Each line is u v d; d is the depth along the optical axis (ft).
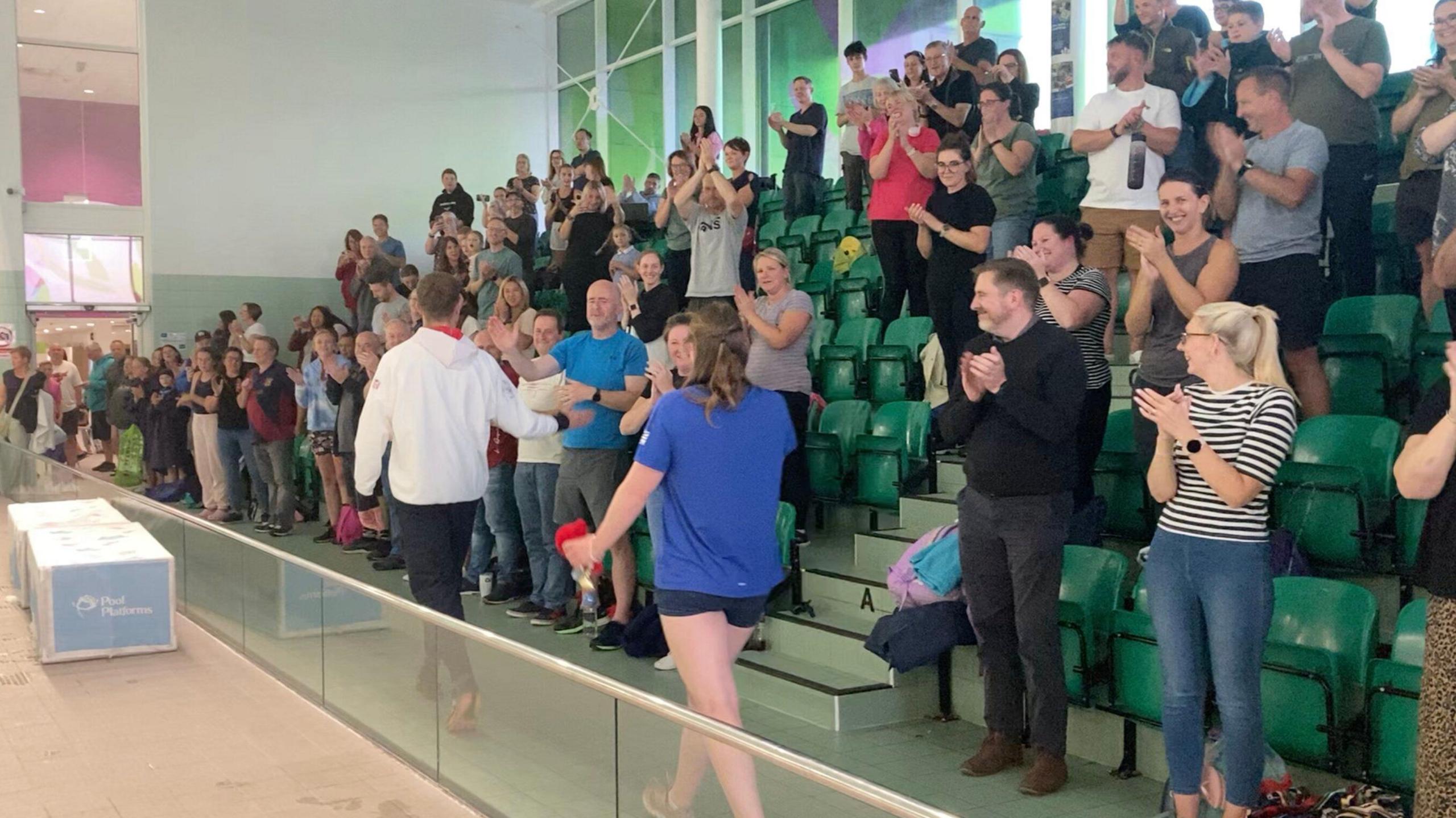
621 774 9.19
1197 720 10.48
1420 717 7.79
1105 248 18.33
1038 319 12.68
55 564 16.90
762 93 46.78
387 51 55.52
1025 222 21.17
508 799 10.77
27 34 49.32
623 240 28.32
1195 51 20.30
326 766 12.76
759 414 10.31
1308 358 15.89
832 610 17.92
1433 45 23.72
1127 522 16.34
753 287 26.71
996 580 12.98
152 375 43.39
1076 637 13.61
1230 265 13.82
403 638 12.78
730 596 10.17
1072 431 12.37
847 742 14.60
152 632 17.56
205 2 51.57
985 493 12.78
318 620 14.84
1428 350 15.57
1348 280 18.11
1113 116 18.19
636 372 19.88
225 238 52.26
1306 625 11.88
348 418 30.01
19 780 12.29
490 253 35.55
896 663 14.64
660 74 52.49
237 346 44.80
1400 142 20.70
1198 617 10.46
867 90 31.53
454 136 57.31
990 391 12.26
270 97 53.01
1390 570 13.41
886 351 23.15
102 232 50.65
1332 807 10.53
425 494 14.69
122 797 11.76
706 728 8.16
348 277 49.08
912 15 39.22
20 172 49.16
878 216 22.98
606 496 19.84
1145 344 15.06
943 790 12.77
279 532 33.71
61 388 48.88
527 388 21.08
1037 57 33.96
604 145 56.08
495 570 24.75
